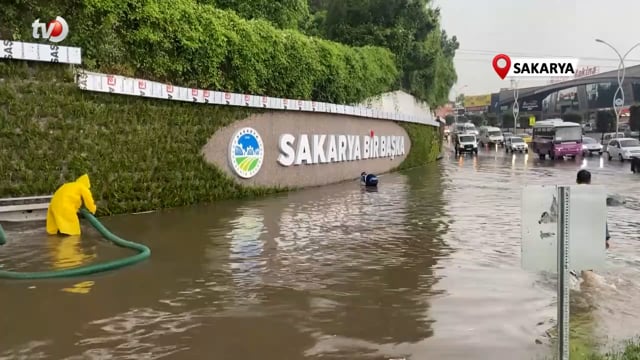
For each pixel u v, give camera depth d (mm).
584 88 111250
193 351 5199
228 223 12000
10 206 10820
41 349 5203
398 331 5711
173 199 14297
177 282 7426
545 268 4250
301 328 5793
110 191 12758
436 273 7973
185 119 14617
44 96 11656
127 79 12969
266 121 17703
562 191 4156
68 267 8055
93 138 12422
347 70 24078
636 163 28594
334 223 12219
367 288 7227
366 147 25953
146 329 5730
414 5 35344
